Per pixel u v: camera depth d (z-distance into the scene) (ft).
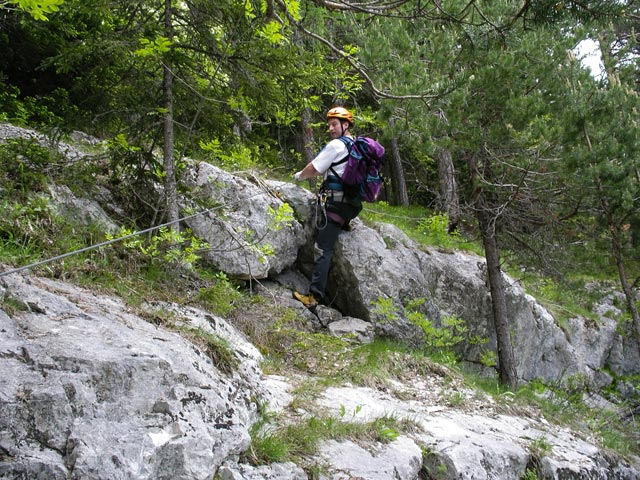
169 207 18.43
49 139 19.81
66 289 13.50
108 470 8.41
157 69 19.08
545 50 24.59
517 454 16.28
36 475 8.01
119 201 20.25
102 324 11.68
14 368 9.30
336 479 11.30
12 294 11.54
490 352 27.89
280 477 10.54
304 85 19.80
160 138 19.97
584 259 30.55
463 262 30.63
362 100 40.42
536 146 26.02
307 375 17.37
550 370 35.65
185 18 19.19
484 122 25.36
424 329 24.04
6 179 17.17
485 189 27.45
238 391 12.01
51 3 9.48
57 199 17.81
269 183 25.40
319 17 24.32
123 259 17.26
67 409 8.91
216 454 9.86
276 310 19.70
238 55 18.62
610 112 26.13
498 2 22.00
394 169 60.64
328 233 20.33
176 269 17.98
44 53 29.68
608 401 39.60
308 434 12.28
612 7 15.17
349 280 24.31
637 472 21.27
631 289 30.86
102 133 21.79
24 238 15.38
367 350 20.80
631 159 25.94
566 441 20.12
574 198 27.53
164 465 9.16
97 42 17.80
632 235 29.14
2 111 26.99
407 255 26.96
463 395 20.57
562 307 43.73
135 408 9.67
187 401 10.24
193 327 14.30
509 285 31.71
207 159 25.31
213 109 20.30
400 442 13.87
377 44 22.34
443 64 23.39
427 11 21.63
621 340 45.70
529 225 29.71
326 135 45.55
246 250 21.18
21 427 8.50
